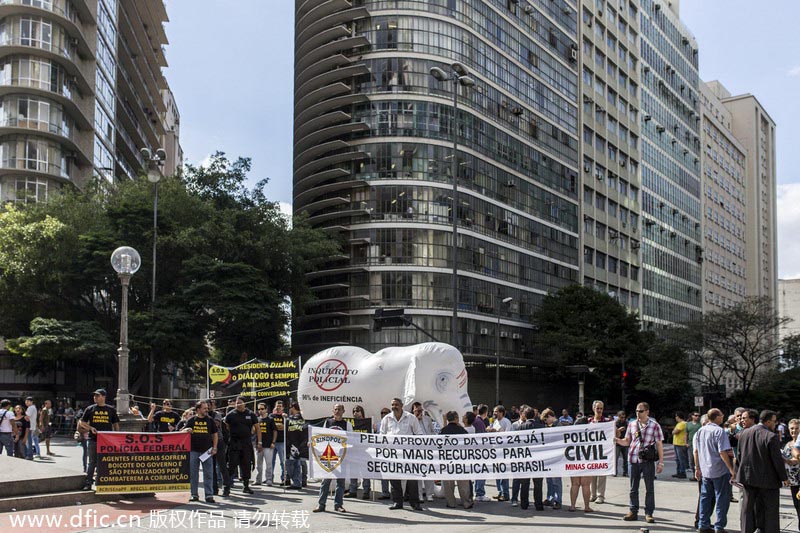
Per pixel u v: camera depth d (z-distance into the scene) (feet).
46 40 178.40
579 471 46.80
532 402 223.10
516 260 224.74
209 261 140.26
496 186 219.41
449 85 207.51
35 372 156.97
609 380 198.90
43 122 176.86
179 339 136.46
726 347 210.38
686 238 348.18
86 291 148.87
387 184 200.95
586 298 209.36
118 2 229.45
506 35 230.89
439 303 196.95
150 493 48.65
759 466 35.63
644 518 45.55
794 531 42.32
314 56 220.43
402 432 48.78
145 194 150.00
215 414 59.72
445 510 47.93
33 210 148.05
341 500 46.88
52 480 46.57
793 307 469.16
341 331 201.98
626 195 296.71
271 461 58.34
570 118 262.06
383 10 208.13
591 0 280.92
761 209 452.35
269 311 142.92
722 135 408.26
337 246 176.86
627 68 305.73
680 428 76.28
